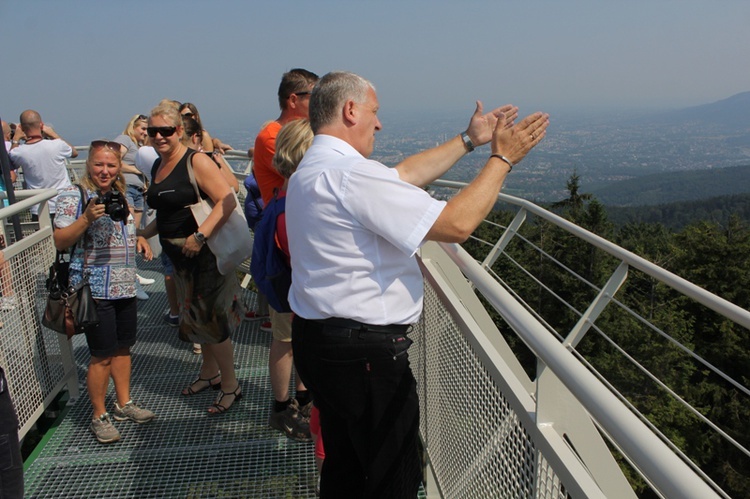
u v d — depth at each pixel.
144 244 3.29
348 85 1.45
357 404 1.45
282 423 2.73
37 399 2.82
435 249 2.18
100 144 2.62
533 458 1.13
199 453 2.68
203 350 3.20
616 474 1.36
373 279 1.36
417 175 1.92
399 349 1.42
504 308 1.27
